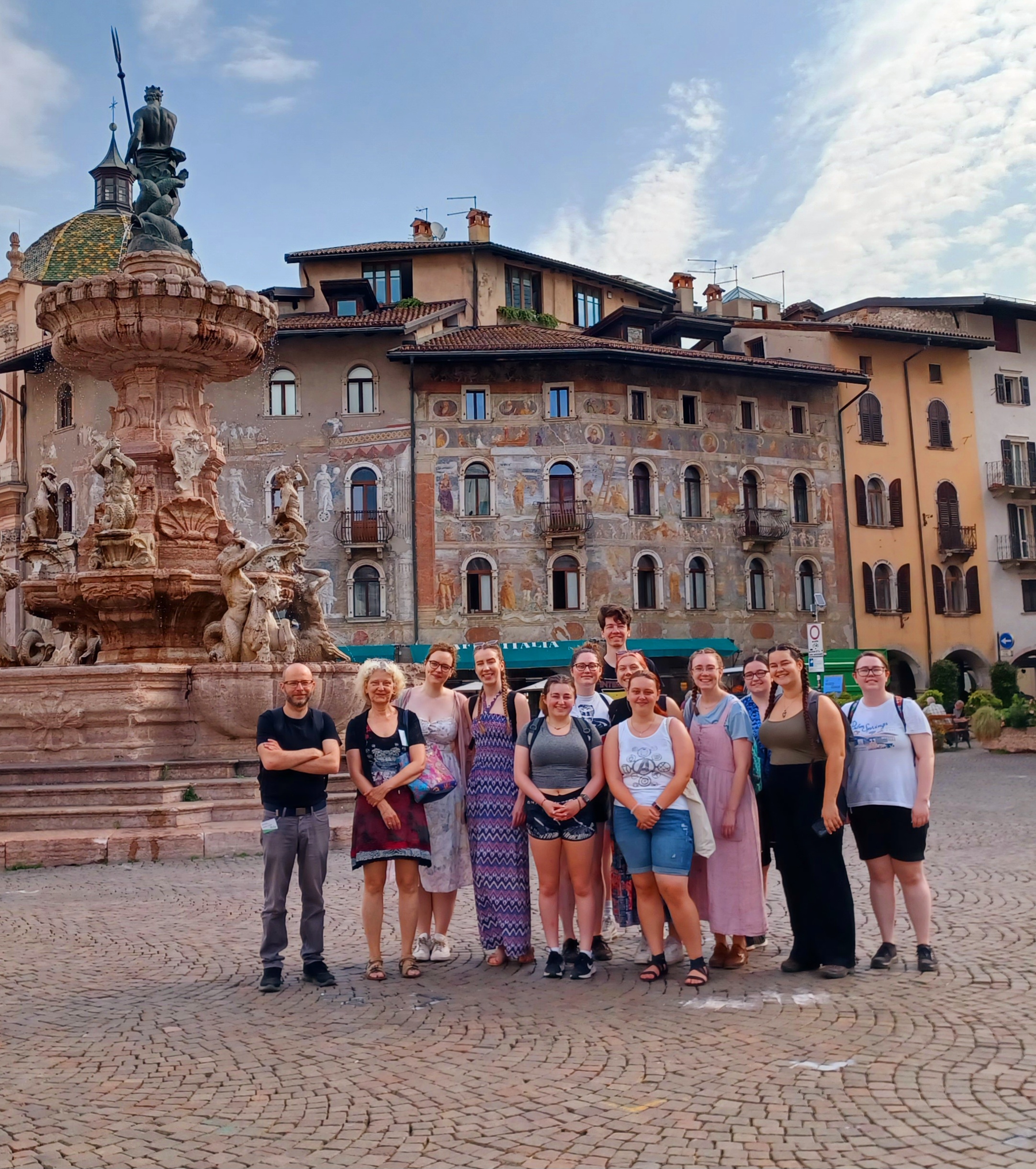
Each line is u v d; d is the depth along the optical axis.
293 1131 4.83
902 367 51.00
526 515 43.09
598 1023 6.33
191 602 16.75
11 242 49.62
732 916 7.43
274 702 14.96
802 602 47.44
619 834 7.44
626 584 43.69
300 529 18.03
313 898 7.43
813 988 7.00
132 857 12.19
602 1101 5.08
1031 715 31.67
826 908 7.38
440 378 43.16
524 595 42.84
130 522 16.72
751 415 47.06
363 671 7.68
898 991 6.82
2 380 48.75
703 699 7.77
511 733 7.98
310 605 17.73
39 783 13.73
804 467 47.88
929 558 50.50
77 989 7.23
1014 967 7.27
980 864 11.66
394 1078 5.47
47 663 18.06
